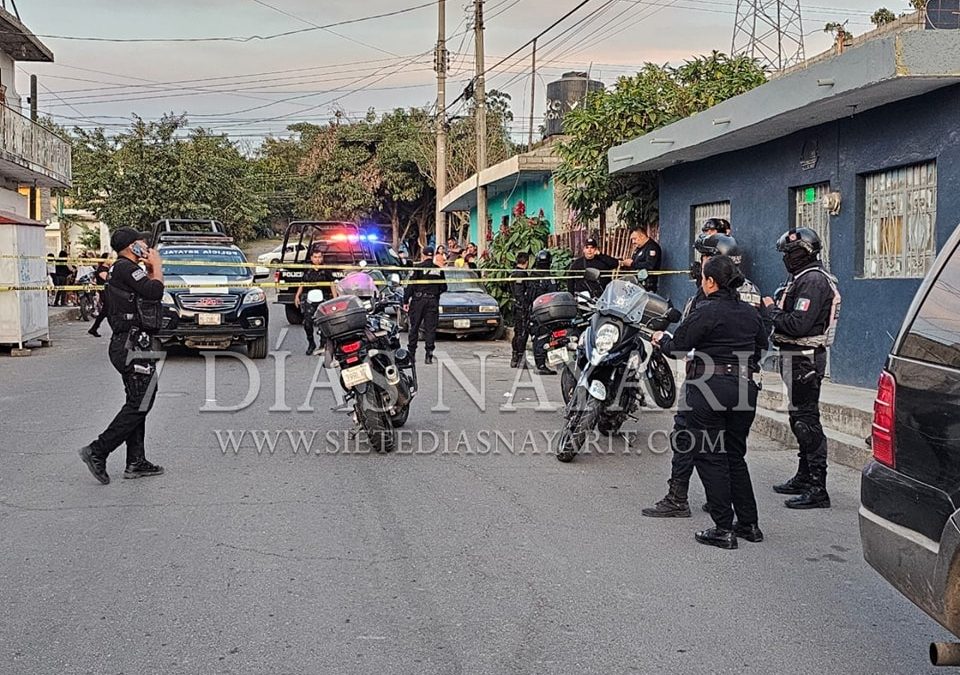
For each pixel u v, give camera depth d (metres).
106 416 10.57
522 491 7.53
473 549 6.09
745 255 13.60
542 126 38.75
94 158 42.38
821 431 7.13
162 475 7.94
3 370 14.76
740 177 13.73
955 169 9.39
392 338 9.36
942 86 9.44
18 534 6.34
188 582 5.46
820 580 5.58
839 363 11.36
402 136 46.00
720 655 4.53
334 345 8.75
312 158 48.16
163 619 4.93
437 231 31.14
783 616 5.02
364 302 9.21
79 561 5.81
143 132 42.25
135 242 7.71
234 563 5.79
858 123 10.91
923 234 10.09
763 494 7.57
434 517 6.79
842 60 9.77
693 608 5.12
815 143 11.76
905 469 3.96
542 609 5.09
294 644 4.62
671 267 16.12
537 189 25.92
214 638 4.69
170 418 10.50
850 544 6.28
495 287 20.03
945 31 9.00
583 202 18.17
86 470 8.12
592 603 5.18
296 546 6.11
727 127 12.31
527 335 14.66
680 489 6.83
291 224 23.23
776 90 11.07
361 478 7.90
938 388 3.80
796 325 6.92
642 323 8.45
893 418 4.05
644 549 6.12
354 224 23.28
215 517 6.74
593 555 5.99
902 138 10.16
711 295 6.29
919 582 3.80
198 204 42.03
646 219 17.45
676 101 17.31
